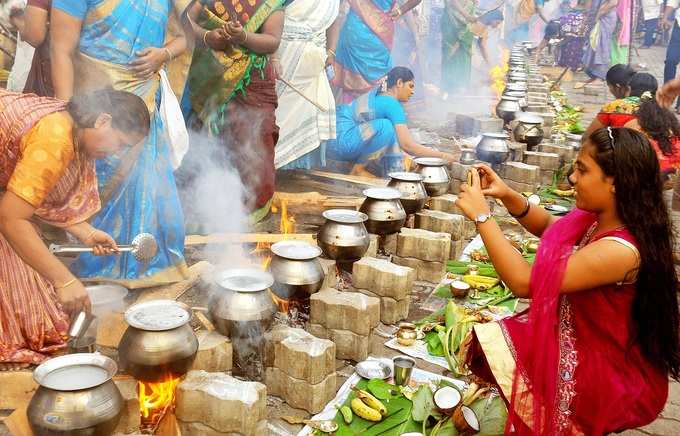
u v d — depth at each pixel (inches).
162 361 90.3
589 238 89.3
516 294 91.4
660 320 85.7
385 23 254.5
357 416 104.8
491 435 98.5
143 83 130.0
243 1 168.7
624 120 185.0
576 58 580.1
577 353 87.9
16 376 97.6
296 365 105.4
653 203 83.1
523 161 248.8
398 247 157.8
